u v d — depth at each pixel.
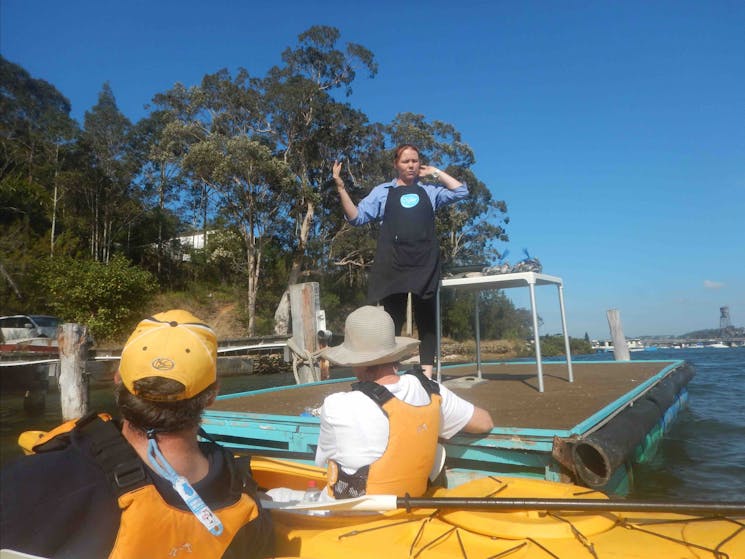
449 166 35.69
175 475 1.38
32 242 28.41
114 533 1.27
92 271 21.69
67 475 1.28
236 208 32.25
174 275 38.19
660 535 1.73
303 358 8.71
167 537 1.32
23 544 1.21
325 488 2.29
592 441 2.71
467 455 3.09
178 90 34.41
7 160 34.56
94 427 1.41
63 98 41.34
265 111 33.81
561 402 4.00
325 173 35.12
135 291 22.36
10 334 17.64
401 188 4.09
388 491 2.17
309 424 3.68
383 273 4.02
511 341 41.06
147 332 1.46
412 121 35.28
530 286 4.48
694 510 1.71
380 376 2.40
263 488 2.60
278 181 30.78
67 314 20.92
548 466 2.89
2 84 37.38
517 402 4.05
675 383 6.55
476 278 4.51
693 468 4.57
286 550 1.89
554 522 1.80
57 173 32.88
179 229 42.12
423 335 4.18
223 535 1.43
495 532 1.79
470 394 4.54
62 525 1.23
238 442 4.38
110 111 35.59
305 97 32.72
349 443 2.18
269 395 5.65
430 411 2.29
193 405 1.45
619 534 1.77
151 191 38.84
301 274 35.53
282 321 31.69
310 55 33.66
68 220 32.81
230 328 31.48
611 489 3.50
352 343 2.41
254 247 33.88
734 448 5.28
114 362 13.90
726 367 18.00
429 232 3.99
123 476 1.30
